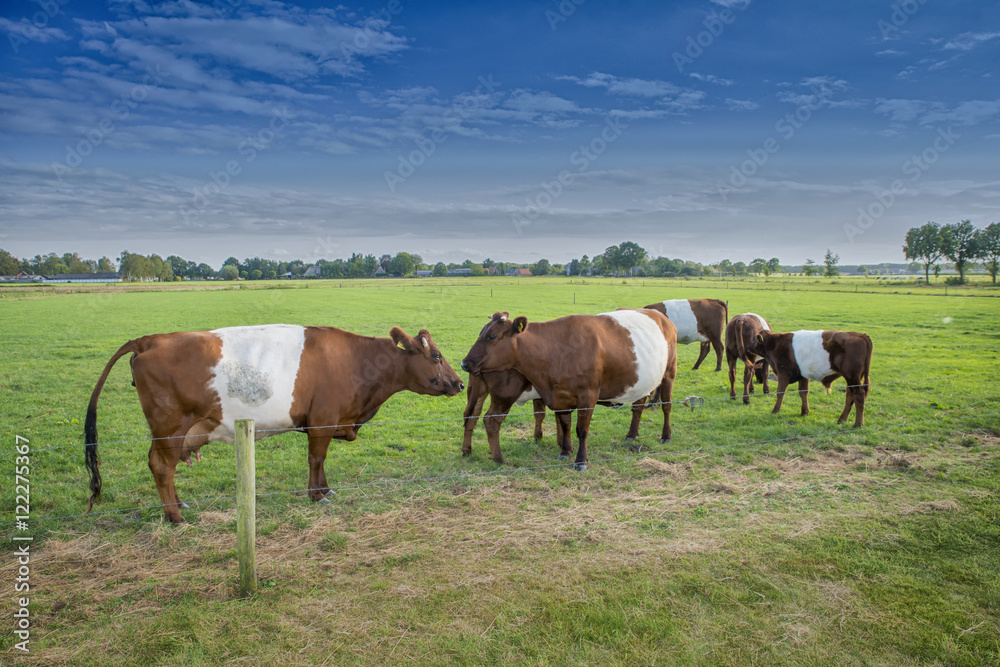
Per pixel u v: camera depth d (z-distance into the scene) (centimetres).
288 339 629
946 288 5512
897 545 507
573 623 401
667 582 453
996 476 668
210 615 411
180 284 8494
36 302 4197
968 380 1245
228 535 541
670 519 566
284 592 442
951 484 650
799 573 465
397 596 438
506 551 506
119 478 698
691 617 410
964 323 2409
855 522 552
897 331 2169
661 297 4241
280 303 4012
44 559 495
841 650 376
